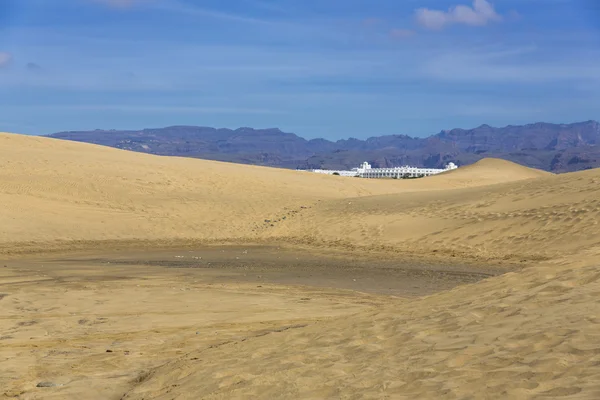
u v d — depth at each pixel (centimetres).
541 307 789
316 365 780
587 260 990
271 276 2038
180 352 1012
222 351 959
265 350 913
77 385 851
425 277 1970
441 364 673
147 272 2164
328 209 3947
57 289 1686
